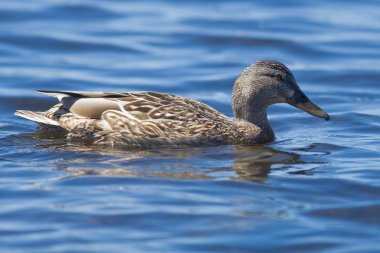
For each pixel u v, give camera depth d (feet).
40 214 43.09
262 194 46.32
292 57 85.15
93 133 55.26
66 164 51.01
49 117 56.59
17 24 91.86
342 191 47.11
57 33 89.35
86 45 86.48
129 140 54.70
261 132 56.90
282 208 44.39
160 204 44.39
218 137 55.52
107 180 47.98
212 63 82.38
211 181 48.06
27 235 40.65
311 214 43.75
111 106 55.31
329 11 100.68
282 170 50.52
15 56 82.94
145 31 91.50
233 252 39.24
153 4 102.32
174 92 74.54
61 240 40.11
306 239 40.65
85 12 97.19
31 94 71.56
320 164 51.90
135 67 80.74
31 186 47.14
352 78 78.33
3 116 65.05
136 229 41.47
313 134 60.13
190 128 54.95
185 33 90.68
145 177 48.55
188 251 39.22
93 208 43.80
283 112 67.15
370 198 46.19
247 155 53.47
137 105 55.26
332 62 83.35
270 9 101.14
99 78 77.25
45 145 54.95
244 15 98.12
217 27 93.15
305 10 100.94
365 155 54.08
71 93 55.88
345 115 65.67
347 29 93.45
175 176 48.80
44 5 98.32
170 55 84.69
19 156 52.60
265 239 40.60
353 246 40.01
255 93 56.80
